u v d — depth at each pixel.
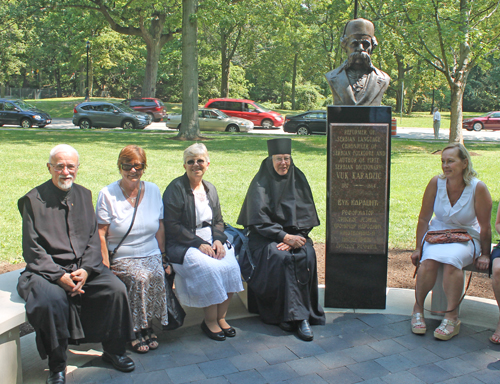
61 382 3.09
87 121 26.20
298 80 60.94
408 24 15.50
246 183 9.77
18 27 46.81
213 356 3.50
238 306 4.43
